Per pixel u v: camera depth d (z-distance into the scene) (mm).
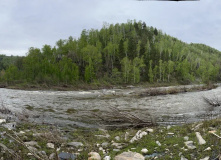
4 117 11117
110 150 6555
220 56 182500
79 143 7172
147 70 85875
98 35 122188
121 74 80562
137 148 6477
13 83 64688
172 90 30672
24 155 5512
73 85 59688
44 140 7117
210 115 12555
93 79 71375
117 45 101938
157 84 71188
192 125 8609
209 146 5836
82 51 87312
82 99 24422
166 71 87062
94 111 15000
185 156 5500
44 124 10430
